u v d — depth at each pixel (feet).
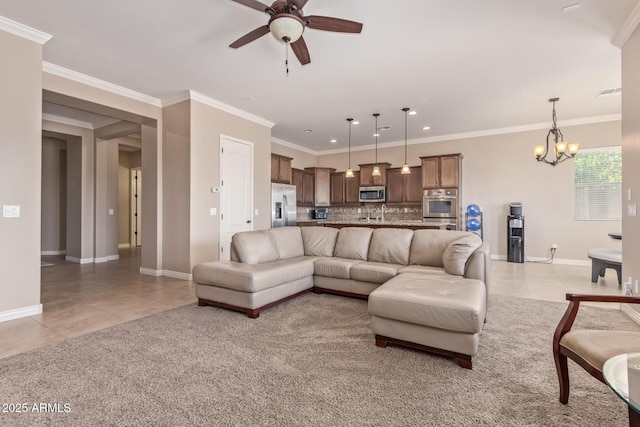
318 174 27.12
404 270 10.71
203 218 15.52
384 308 7.42
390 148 25.80
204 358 7.05
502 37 10.11
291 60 11.66
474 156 22.24
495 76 13.03
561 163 19.62
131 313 10.13
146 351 7.38
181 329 8.75
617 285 13.96
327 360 7.00
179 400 5.50
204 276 10.53
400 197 24.29
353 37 10.10
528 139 20.56
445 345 6.85
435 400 5.52
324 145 27.22
